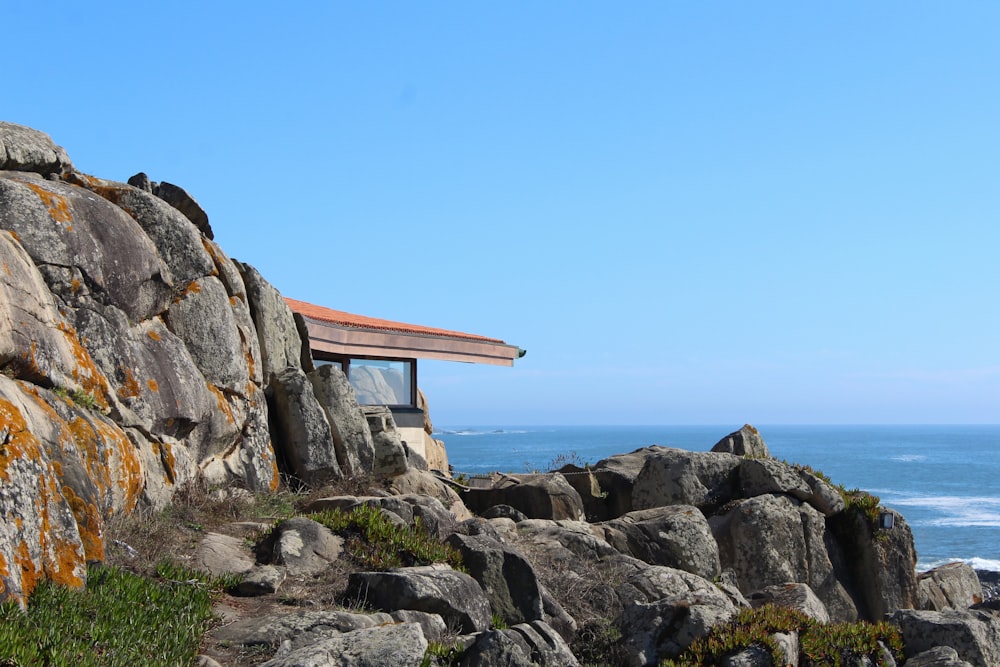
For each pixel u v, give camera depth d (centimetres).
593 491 2048
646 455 2167
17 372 1120
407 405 2483
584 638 1302
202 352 1565
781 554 1805
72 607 886
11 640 780
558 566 1453
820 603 1509
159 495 1332
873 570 1845
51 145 1508
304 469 1716
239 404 1639
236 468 1596
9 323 1109
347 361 2344
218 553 1215
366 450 1817
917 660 1309
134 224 1484
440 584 1167
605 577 1456
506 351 2909
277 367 1811
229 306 1644
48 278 1280
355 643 920
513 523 1608
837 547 1880
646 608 1298
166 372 1434
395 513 1447
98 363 1316
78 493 1018
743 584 1783
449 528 1472
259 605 1091
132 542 1164
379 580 1144
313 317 2142
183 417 1437
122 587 984
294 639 975
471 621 1157
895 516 1869
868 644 1312
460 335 2781
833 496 1888
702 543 1702
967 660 1346
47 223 1304
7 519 876
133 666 843
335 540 1297
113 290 1388
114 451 1177
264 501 1555
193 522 1330
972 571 2041
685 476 1934
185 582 1073
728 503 1902
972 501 10069
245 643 959
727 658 1199
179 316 1544
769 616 1288
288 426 1741
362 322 2497
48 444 1018
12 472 901
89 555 1007
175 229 1575
